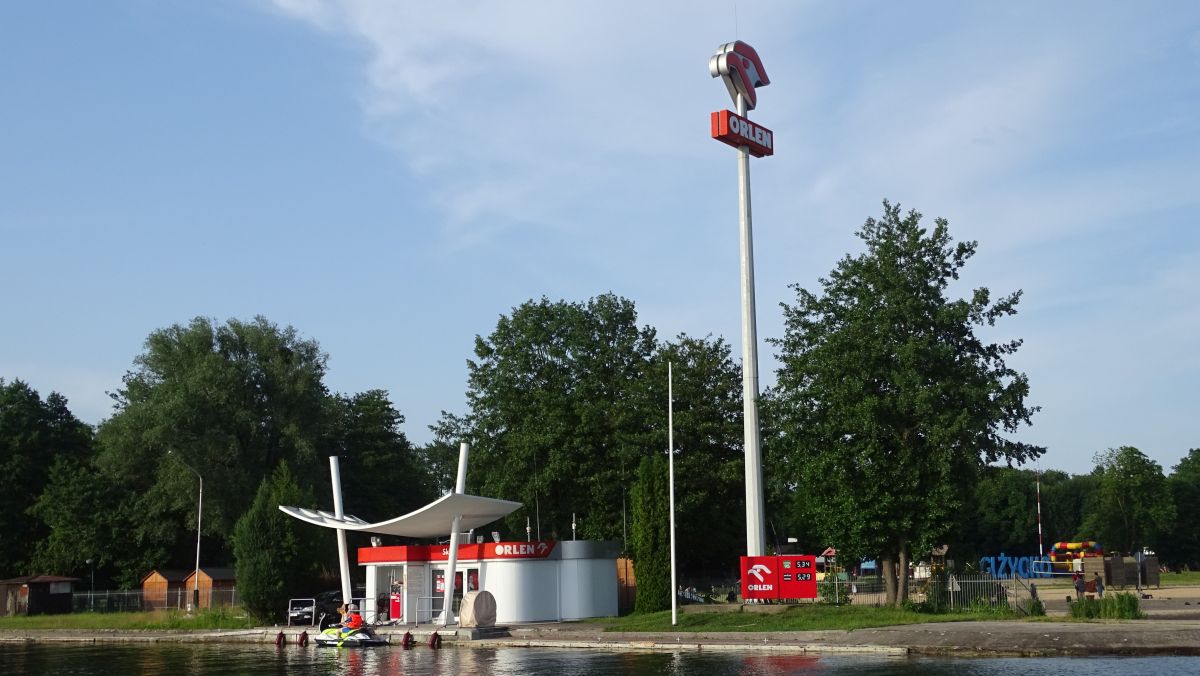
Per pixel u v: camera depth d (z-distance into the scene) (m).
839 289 44.38
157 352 79.31
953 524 41.12
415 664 33.62
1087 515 116.81
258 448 78.38
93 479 81.19
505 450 65.44
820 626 38.44
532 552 47.16
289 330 83.12
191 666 35.41
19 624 58.62
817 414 43.28
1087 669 26.70
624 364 67.44
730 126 51.25
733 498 62.59
